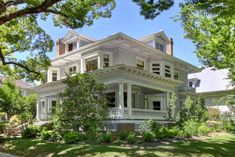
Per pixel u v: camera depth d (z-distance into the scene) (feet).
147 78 90.63
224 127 92.89
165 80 98.37
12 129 89.92
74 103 65.82
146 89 102.47
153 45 108.78
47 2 44.96
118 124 78.74
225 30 65.26
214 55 74.84
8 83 92.07
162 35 112.78
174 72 116.98
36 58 73.41
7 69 79.41
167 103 100.63
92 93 68.39
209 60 77.51
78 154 42.83
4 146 61.62
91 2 52.80
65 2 51.06
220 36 68.39
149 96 108.37
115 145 52.29
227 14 35.55
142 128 72.49
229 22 61.67
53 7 51.37
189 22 70.28
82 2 51.83
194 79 173.88
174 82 103.50
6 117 152.56
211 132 83.92
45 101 112.16
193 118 90.12
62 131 64.49
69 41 110.11
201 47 75.20
